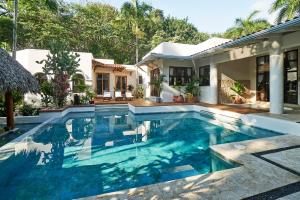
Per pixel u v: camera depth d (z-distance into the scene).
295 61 11.44
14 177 4.61
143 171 4.81
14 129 8.63
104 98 19.23
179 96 15.30
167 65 15.52
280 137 6.30
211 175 3.88
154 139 7.63
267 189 3.32
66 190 4.02
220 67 14.62
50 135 8.40
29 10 21.75
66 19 25.73
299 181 3.55
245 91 14.94
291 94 11.74
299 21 6.16
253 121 8.66
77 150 6.45
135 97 20.80
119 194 3.33
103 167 5.07
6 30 14.12
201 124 10.15
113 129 9.45
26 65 15.64
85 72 17.25
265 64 13.64
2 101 11.12
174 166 5.07
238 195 3.17
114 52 30.53
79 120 11.63
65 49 13.30
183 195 3.22
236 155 4.82
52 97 13.05
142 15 23.06
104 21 29.66
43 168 5.06
